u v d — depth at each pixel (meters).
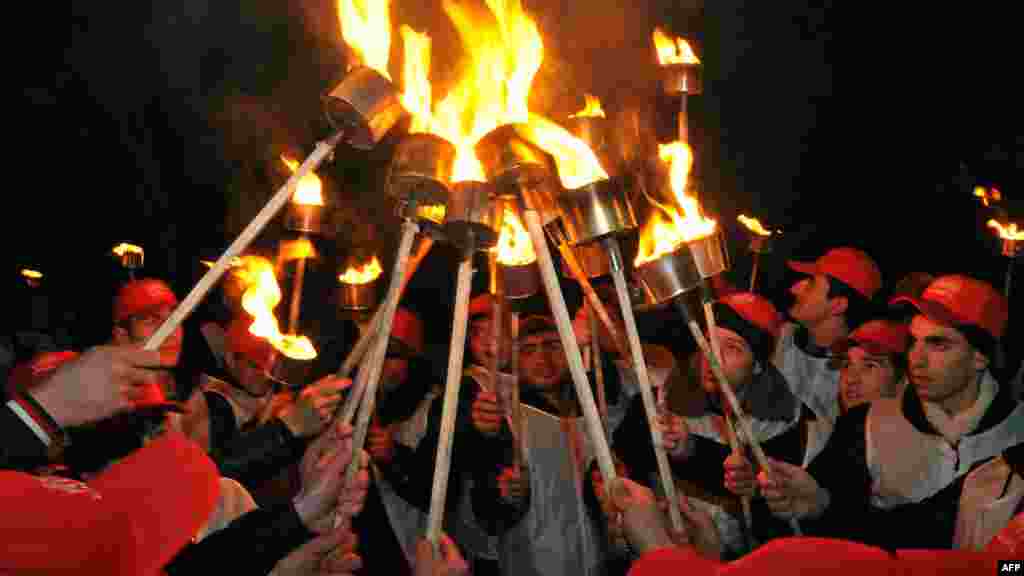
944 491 2.91
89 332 7.52
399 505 4.35
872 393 4.00
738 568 1.68
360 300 3.20
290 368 2.70
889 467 3.06
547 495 4.19
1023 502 2.74
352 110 2.02
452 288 7.12
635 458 3.80
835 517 3.13
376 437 4.30
